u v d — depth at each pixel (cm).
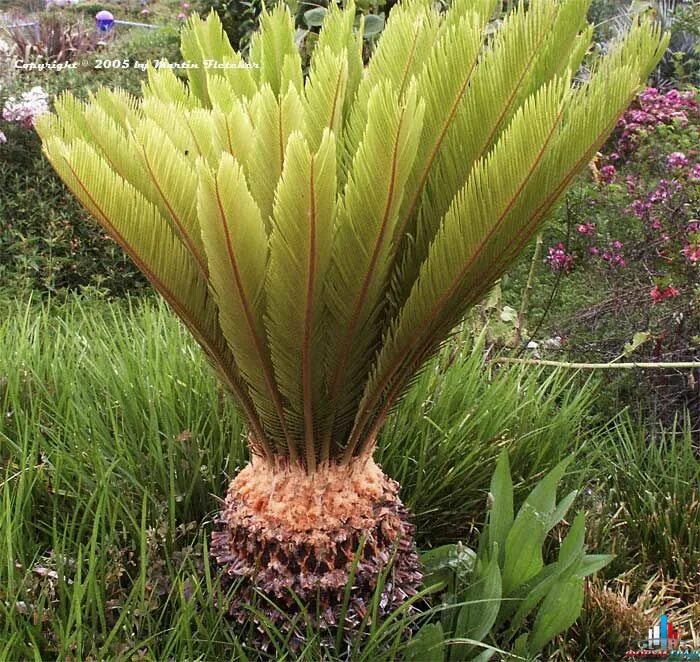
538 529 97
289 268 74
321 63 81
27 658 88
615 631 106
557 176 81
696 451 152
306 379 82
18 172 235
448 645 97
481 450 128
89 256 226
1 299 202
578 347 177
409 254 87
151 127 77
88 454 117
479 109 82
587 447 148
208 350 90
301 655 87
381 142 70
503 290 206
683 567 122
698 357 166
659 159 218
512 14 80
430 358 95
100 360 141
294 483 92
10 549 92
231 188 71
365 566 94
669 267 171
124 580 106
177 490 118
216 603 99
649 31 78
